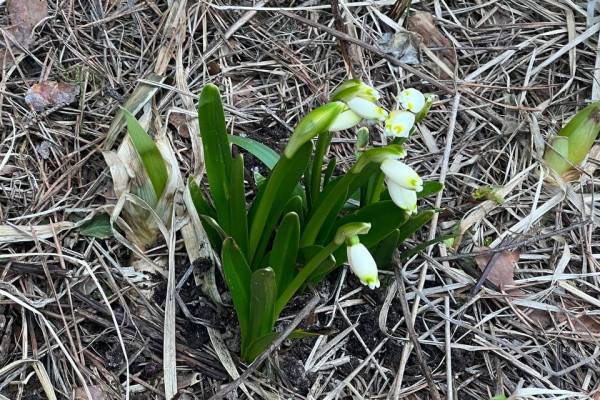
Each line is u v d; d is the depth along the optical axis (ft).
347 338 1.97
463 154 2.28
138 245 1.99
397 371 1.94
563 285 2.10
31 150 2.08
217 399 1.70
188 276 1.96
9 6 2.24
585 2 2.57
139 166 1.98
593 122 2.20
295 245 1.76
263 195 1.75
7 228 1.93
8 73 2.16
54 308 1.89
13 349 1.86
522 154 2.30
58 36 2.23
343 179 1.68
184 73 2.23
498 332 2.04
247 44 2.36
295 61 2.34
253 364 1.72
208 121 1.74
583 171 2.24
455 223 2.15
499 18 2.55
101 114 2.14
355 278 2.01
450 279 2.08
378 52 2.26
